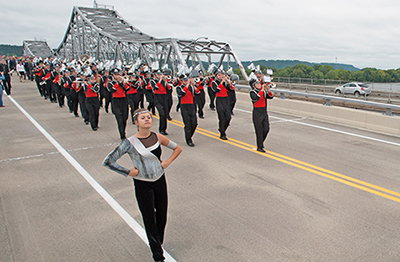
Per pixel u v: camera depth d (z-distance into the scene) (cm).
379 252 365
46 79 1581
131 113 1104
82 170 641
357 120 1023
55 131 990
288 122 1105
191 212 463
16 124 1091
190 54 2988
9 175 618
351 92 2478
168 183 572
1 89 1451
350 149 772
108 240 395
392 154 730
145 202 331
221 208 475
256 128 746
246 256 359
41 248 379
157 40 2998
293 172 620
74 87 1112
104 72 1355
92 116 984
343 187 546
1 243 390
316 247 375
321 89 2725
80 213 464
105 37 4044
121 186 561
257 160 695
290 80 3002
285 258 355
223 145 820
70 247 381
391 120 927
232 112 1251
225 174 613
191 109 797
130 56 3434
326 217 445
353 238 393
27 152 768
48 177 606
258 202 493
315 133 941
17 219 449
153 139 328
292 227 420
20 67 2680
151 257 361
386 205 480
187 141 817
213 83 850
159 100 936
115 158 309
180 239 395
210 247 377
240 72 3219
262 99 740
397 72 5009
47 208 480
